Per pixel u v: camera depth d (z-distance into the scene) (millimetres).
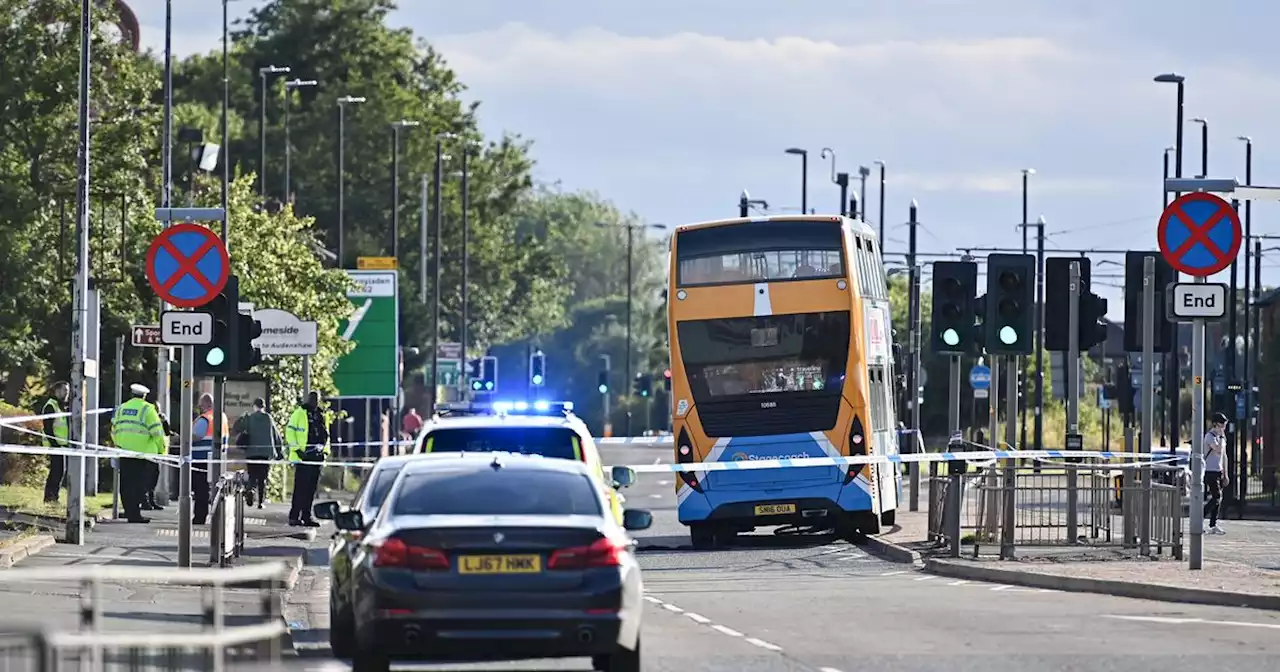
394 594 47906
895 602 76688
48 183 189500
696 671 52906
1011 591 82562
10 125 189500
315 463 123688
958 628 65000
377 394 197750
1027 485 100188
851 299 115312
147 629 61062
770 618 69625
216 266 77188
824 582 88875
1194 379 88000
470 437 69438
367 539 49594
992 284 111312
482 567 48125
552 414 81375
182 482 78062
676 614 71750
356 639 49031
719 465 114312
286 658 56781
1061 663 54469
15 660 36688
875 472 115438
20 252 186500
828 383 115062
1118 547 100000
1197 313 86750
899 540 111625
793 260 115875
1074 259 111438
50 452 91438
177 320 77688
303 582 85812
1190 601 76500
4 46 189500
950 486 99188
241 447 129625
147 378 176375
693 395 115750
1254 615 70000
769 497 114625
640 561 104312
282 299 175375
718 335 115875
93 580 38531
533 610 47875
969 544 104062
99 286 165875
